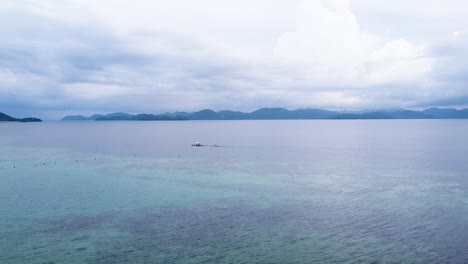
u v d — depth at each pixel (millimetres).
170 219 46312
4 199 55875
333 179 71438
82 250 36969
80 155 112625
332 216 47312
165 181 69500
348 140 174375
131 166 89312
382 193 59156
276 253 36281
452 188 62031
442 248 37156
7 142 165750
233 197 57094
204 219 46281
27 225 44219
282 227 43344
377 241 39094
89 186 65000
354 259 34938
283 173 78625
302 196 57500
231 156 110938
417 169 82312
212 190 61750
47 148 135750
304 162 96438
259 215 47875
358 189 62188
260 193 59594
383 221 45250
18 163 94062
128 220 46000
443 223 44250
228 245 38125
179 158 105500
